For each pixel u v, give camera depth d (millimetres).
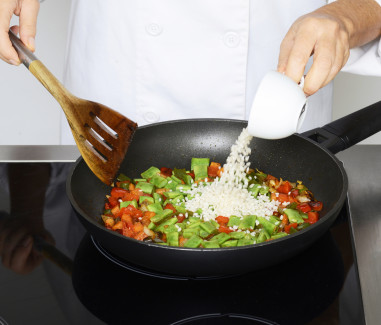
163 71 1147
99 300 673
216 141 1001
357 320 639
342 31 824
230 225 814
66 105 793
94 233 698
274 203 881
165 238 801
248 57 1164
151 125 979
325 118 1285
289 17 1145
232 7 1084
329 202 836
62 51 1734
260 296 678
